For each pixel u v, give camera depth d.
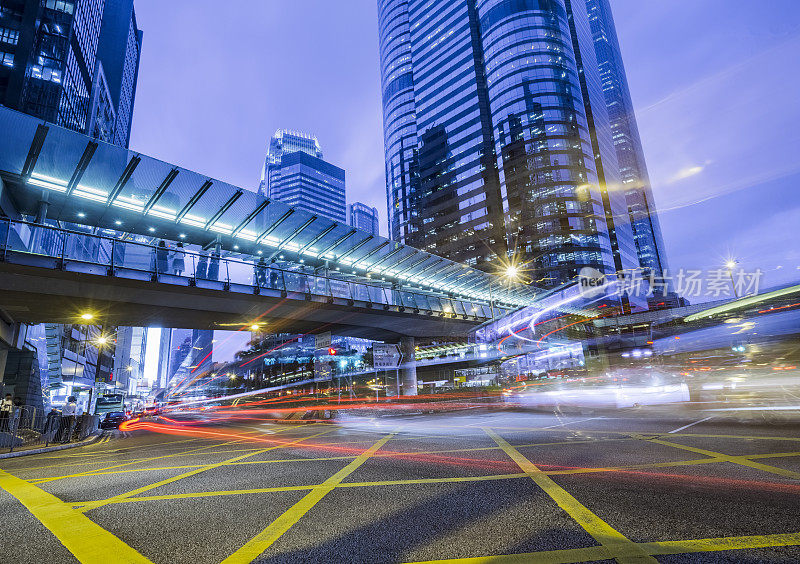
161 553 3.31
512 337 43.34
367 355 46.56
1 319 19.72
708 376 22.02
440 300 33.84
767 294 44.25
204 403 102.88
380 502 4.58
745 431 8.77
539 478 5.35
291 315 26.30
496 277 42.09
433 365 53.56
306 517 4.13
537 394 20.59
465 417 17.28
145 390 112.62
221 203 21.31
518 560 2.88
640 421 11.66
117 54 114.88
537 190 96.06
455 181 115.44
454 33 123.88
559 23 107.94
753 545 2.98
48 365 32.88
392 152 136.75
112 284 17.92
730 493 4.32
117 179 18.33
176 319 24.38
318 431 14.43
